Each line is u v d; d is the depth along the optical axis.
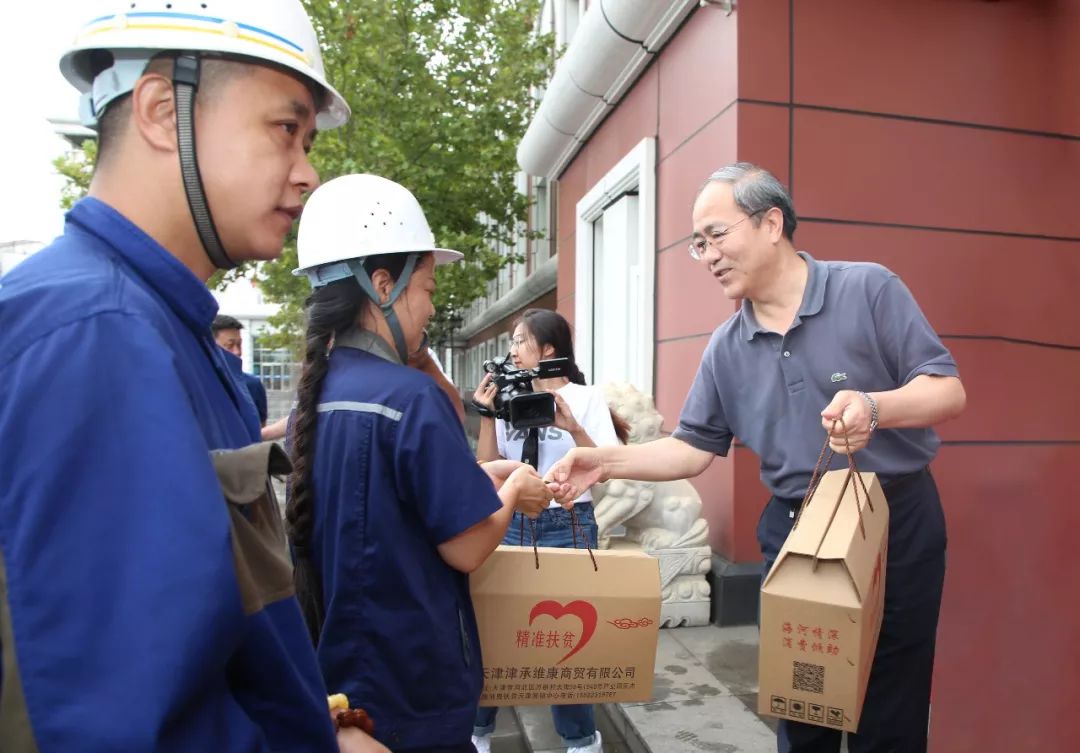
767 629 1.38
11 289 0.63
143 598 0.57
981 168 3.99
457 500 1.29
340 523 1.30
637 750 2.62
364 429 1.31
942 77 3.92
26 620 0.56
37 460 0.57
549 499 1.65
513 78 9.70
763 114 3.72
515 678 1.56
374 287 1.42
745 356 1.93
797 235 3.76
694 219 1.88
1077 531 4.14
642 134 5.16
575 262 7.18
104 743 0.54
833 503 1.49
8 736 0.55
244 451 0.79
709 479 4.06
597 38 4.98
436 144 9.55
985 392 4.02
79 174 9.94
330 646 1.30
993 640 3.90
